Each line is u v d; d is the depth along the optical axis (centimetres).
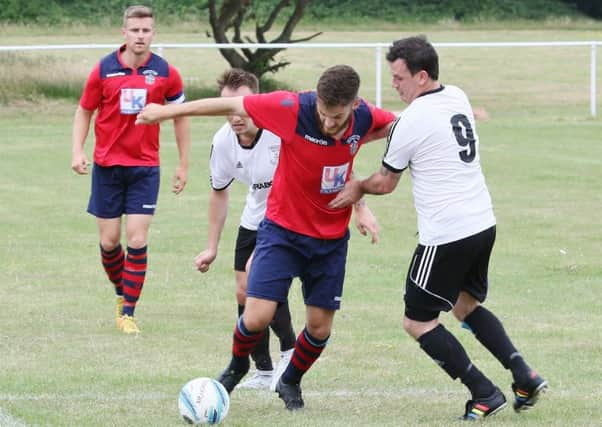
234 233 3397
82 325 2248
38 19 13075
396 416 1595
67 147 5369
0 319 2288
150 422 1549
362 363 1948
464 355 1563
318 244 1580
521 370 1571
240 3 7344
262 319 1584
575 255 3038
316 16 14625
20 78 7069
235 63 7475
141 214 2222
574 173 4638
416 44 1556
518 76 9188
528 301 2489
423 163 1538
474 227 1536
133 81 2194
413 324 1580
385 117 1582
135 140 2217
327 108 1464
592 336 2153
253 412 1630
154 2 13550
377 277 2766
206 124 6519
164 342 2106
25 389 1739
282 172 1563
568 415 1600
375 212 3791
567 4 16312
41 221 3566
